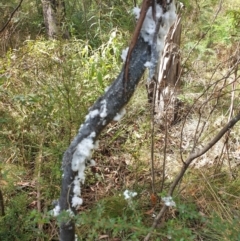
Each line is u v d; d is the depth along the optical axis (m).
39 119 2.90
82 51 3.76
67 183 1.58
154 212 2.32
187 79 3.48
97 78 3.29
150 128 3.08
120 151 2.99
